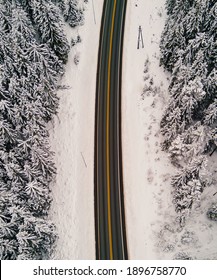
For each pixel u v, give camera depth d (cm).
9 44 3966
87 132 4341
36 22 4378
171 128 3741
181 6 4141
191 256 3338
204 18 3859
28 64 4012
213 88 3619
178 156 3688
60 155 4212
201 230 3506
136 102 4519
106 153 4153
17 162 3538
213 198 3650
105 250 3528
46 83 4025
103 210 3775
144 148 4141
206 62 3628
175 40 4059
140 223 3647
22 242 2994
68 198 3891
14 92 3791
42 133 3956
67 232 3669
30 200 3350
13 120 3753
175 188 3609
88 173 4038
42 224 3148
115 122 4372
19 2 4581
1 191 3291
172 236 3522
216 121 3769
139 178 3931
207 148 3781
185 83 3538
